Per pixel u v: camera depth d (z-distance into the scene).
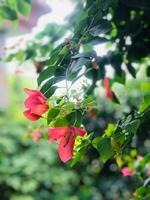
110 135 0.56
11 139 2.36
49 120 0.52
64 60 0.58
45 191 2.31
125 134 0.57
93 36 0.63
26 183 2.28
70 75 0.56
